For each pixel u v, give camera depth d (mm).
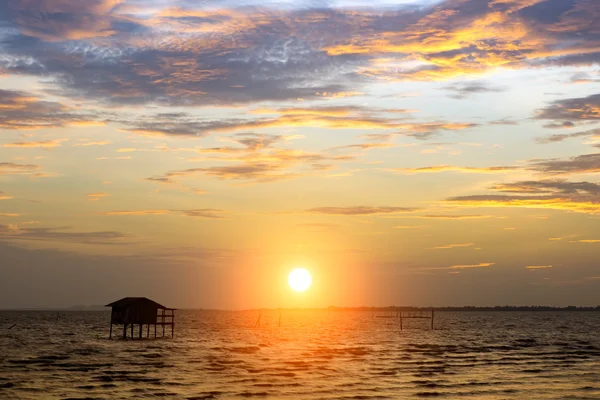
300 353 72875
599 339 104438
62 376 49188
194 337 104000
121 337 102188
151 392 42000
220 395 41188
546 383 47094
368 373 52750
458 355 70750
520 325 174750
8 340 93125
